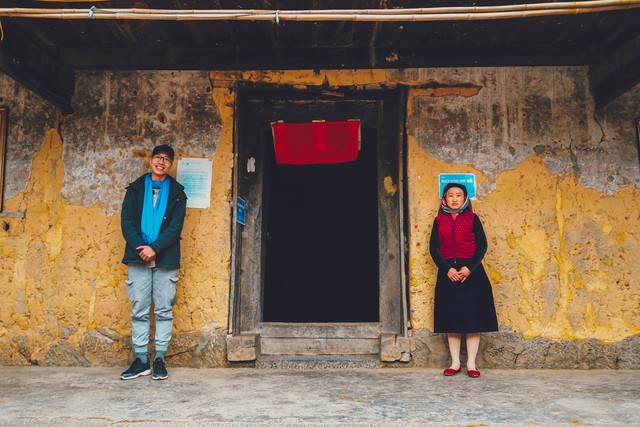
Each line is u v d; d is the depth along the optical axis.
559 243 4.53
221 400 3.38
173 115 4.77
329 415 3.04
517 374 4.16
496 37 4.45
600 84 4.55
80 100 4.82
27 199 4.73
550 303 4.46
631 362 4.38
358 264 7.56
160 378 3.97
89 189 4.72
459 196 4.25
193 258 4.60
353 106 4.98
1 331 4.58
